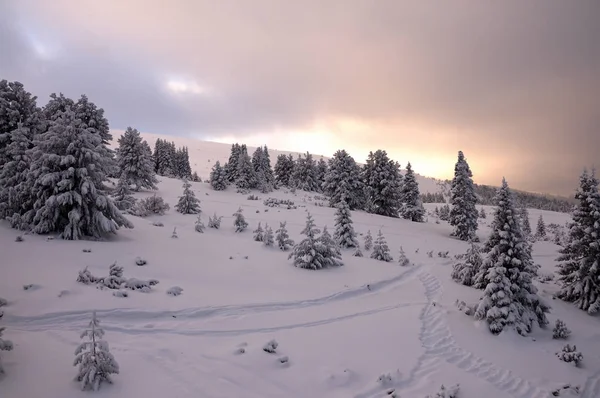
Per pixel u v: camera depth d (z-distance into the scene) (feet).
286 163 260.62
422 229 137.69
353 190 171.94
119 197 96.58
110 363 20.51
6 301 30.12
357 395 23.97
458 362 31.68
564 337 40.32
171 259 52.85
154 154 256.52
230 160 220.23
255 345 28.50
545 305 42.39
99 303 32.53
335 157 172.35
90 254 47.91
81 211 55.36
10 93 73.15
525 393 28.07
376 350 31.60
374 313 41.75
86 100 126.41
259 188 195.42
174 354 25.32
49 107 118.11
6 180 59.16
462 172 134.92
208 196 150.20
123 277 39.09
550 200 453.99
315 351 29.58
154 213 97.19
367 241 85.25
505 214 42.96
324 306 42.34
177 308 34.42
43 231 54.13
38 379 20.10
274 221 106.93
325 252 61.72
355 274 58.95
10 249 45.21
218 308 36.22
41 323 27.78
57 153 55.88
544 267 84.79
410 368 29.09
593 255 51.01
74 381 20.29
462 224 131.34
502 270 39.88
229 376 23.44
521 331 38.81
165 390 20.76
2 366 20.53
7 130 71.61
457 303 46.78
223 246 67.51
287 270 56.44
